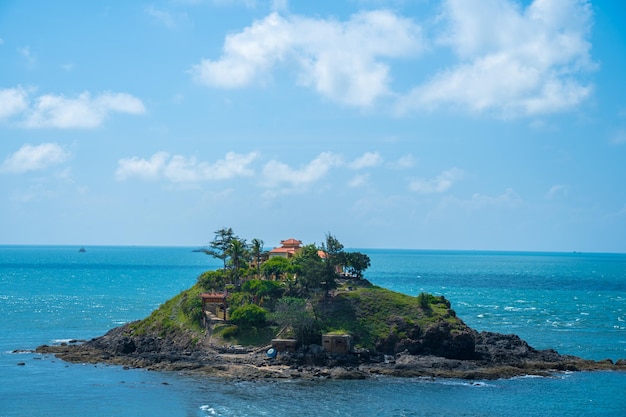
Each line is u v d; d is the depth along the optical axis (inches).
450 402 3954.2
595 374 4729.3
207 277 6171.3
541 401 4003.4
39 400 3937.0
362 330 5236.2
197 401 3919.8
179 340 5423.2
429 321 5310.0
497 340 5600.4
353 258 6407.5
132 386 4264.3
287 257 7524.6
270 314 5275.6
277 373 4584.2
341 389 4217.5
